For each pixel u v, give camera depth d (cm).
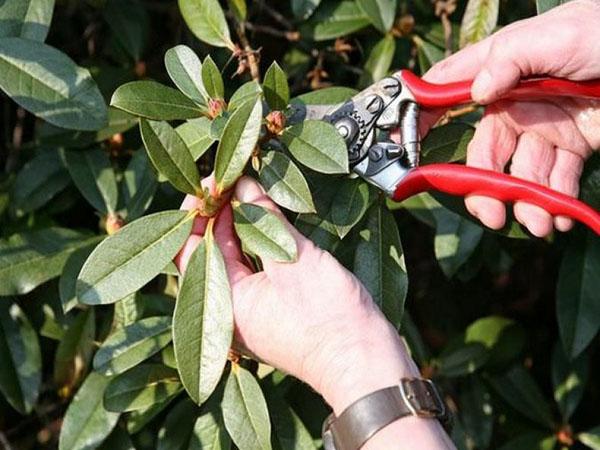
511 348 87
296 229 60
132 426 71
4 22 64
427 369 84
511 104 65
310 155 58
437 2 78
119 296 56
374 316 54
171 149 56
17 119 88
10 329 76
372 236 64
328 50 82
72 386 76
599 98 63
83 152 76
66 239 73
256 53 71
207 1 69
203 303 55
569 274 81
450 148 67
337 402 52
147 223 57
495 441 92
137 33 82
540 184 63
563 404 88
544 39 59
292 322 54
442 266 75
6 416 92
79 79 63
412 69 81
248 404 60
